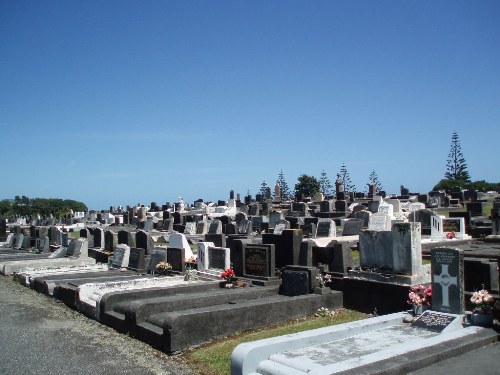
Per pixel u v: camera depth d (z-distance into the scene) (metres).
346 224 24.23
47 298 15.13
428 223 24.08
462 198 48.28
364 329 8.86
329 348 7.82
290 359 7.18
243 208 47.44
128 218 47.44
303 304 11.78
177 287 12.99
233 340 9.84
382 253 12.23
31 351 9.44
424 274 11.73
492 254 14.84
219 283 13.93
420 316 9.40
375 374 6.42
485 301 8.70
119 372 8.15
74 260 21.08
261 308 10.89
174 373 8.07
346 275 12.95
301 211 41.12
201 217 38.16
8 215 71.19
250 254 14.48
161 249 17.50
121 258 19.11
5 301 14.71
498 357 7.45
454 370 6.93
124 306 11.50
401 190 56.94
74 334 10.70
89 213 59.53
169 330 9.16
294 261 14.57
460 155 82.69
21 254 25.53
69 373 8.16
